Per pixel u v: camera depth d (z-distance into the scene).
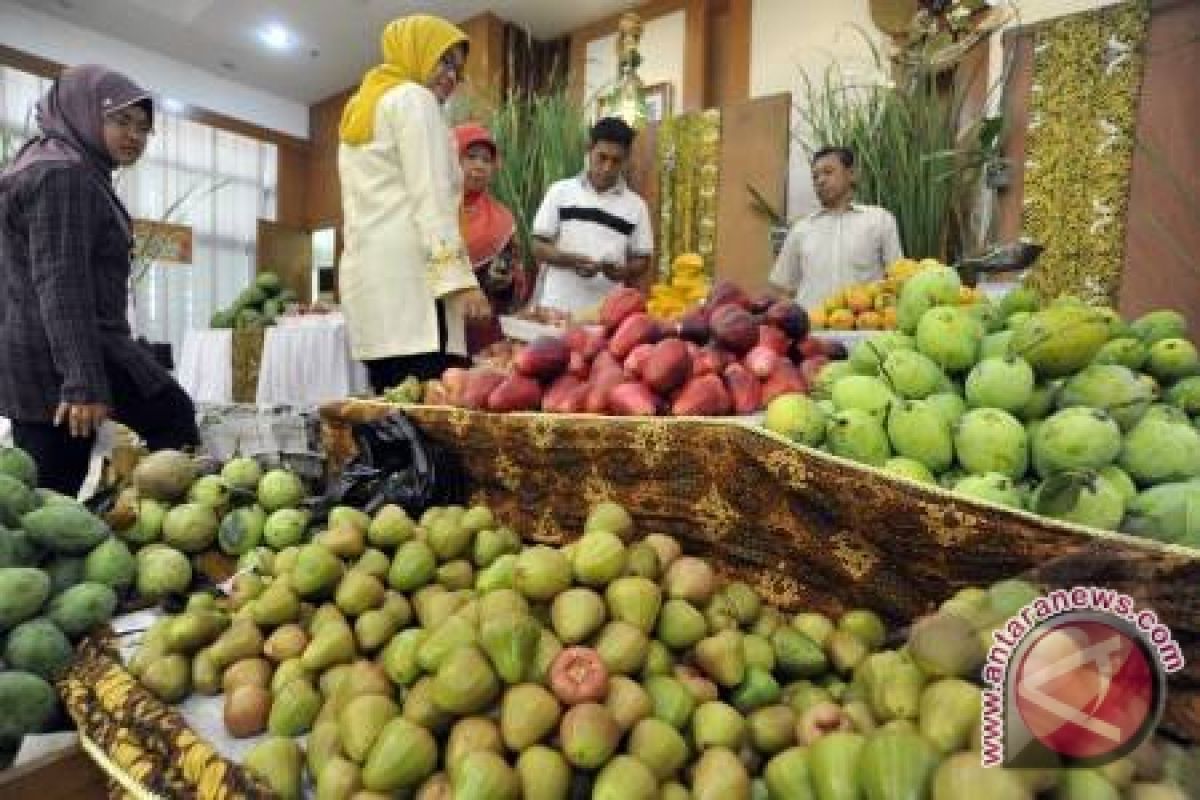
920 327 0.96
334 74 6.11
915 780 0.49
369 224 1.78
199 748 0.68
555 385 1.17
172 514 1.10
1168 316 1.00
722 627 0.77
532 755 0.60
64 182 1.47
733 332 1.12
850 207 2.75
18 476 1.03
